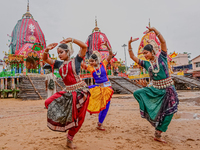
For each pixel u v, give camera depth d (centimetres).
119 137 338
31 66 2602
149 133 368
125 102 1063
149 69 344
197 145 290
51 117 272
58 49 303
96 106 400
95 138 334
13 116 631
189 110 689
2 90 1945
